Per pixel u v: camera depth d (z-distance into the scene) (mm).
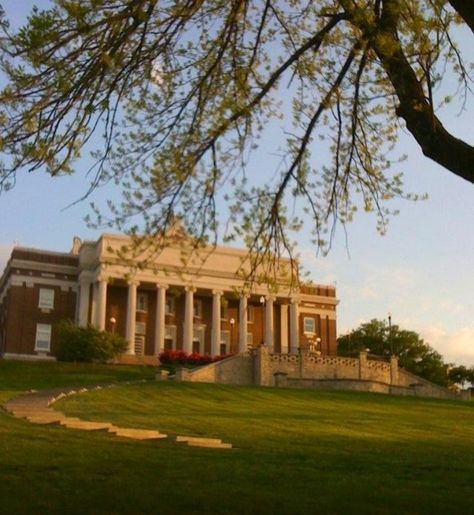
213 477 11625
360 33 11703
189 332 68688
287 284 12984
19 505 8852
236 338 73250
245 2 11914
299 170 12656
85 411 26797
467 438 23516
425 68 10469
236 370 50344
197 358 58656
